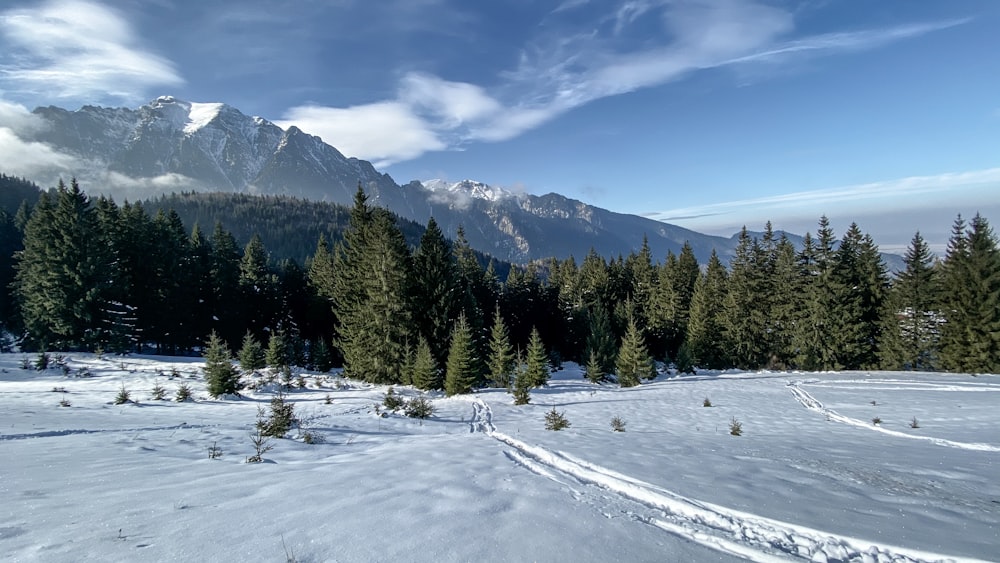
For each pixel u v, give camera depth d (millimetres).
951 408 19656
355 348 32750
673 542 4727
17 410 15211
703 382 33688
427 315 34438
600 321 42188
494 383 31172
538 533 4695
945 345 37188
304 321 54188
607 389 30547
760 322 47531
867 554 4535
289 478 7043
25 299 38031
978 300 35281
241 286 50125
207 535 4418
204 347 46594
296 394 25109
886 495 6508
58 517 4906
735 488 6734
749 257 49906
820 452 10258
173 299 43344
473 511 5340
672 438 12711
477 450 10180
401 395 25172
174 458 8922
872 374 35125
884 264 43094
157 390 21250
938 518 5465
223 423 14656
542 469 8250
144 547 4109
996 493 6652
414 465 8250
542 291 65000
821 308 42000
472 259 59000
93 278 35875
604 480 7398
